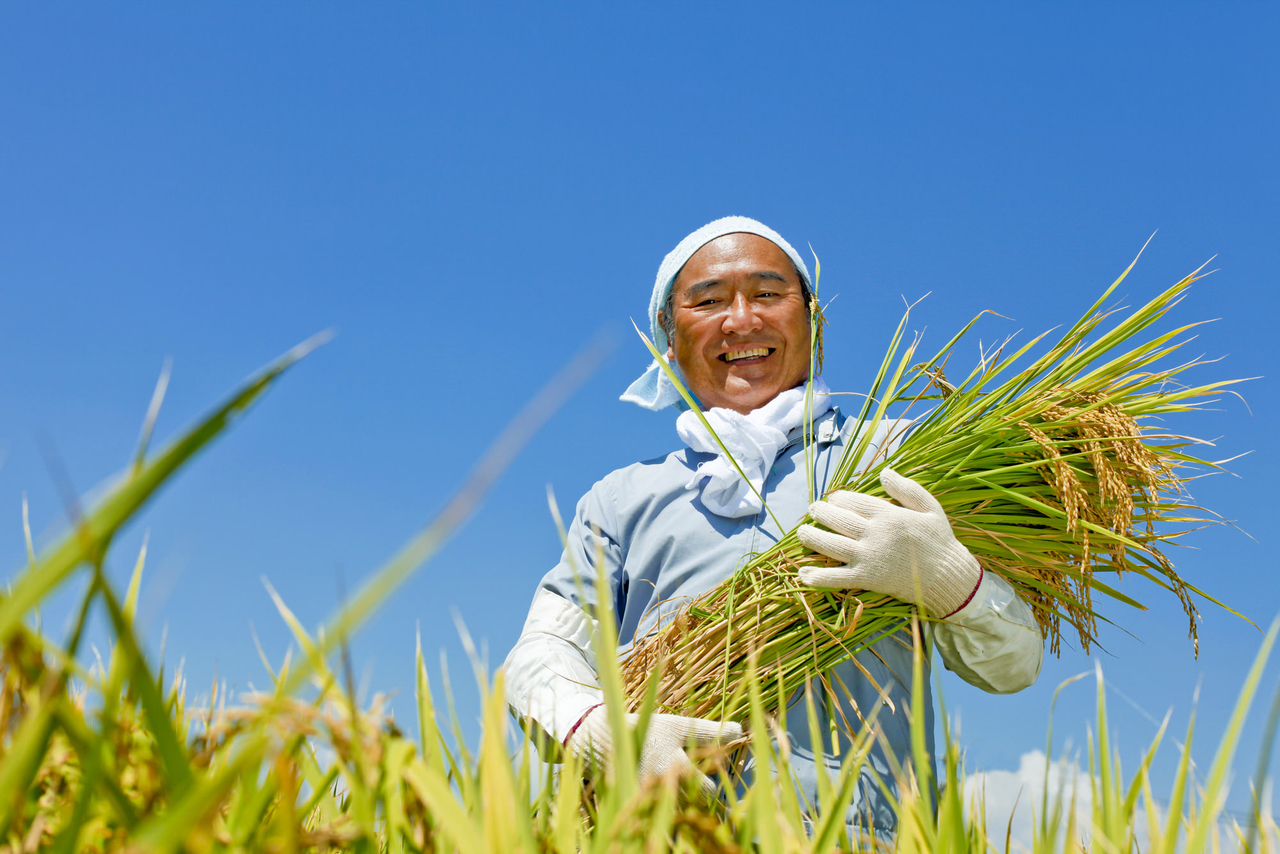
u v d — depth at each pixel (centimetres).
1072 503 193
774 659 197
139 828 52
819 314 280
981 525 216
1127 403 214
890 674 210
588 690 209
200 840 57
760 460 248
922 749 101
